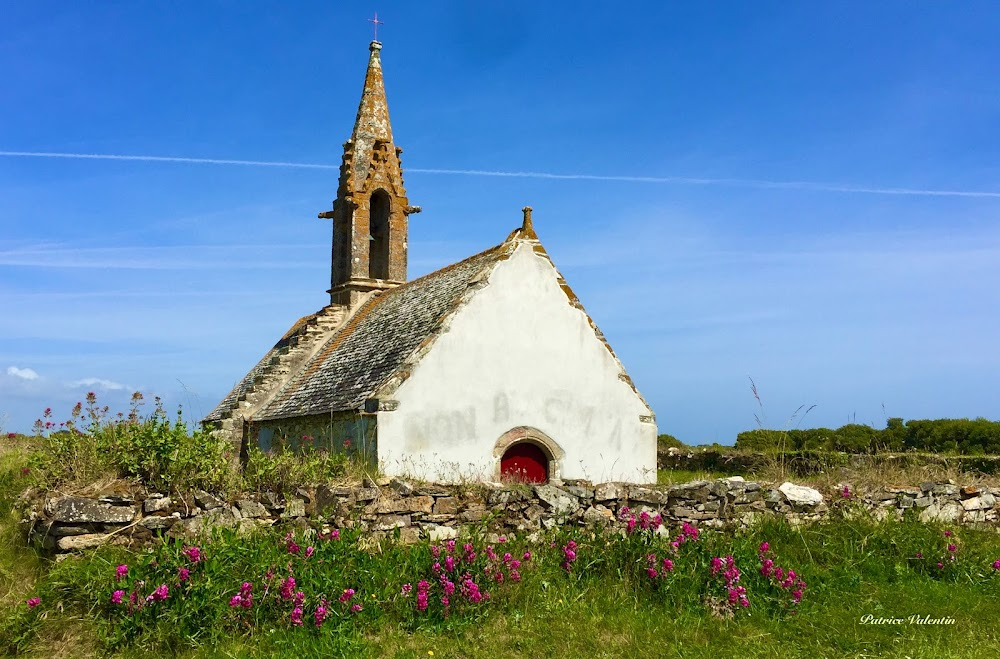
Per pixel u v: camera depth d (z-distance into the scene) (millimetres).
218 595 10469
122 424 13445
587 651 10391
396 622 10906
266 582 10750
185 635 10016
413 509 13773
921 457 24016
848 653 10648
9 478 14492
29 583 11156
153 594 10117
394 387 18125
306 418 21203
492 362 19375
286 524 12781
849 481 17734
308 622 10492
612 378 20906
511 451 19672
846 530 15375
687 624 11352
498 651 10250
